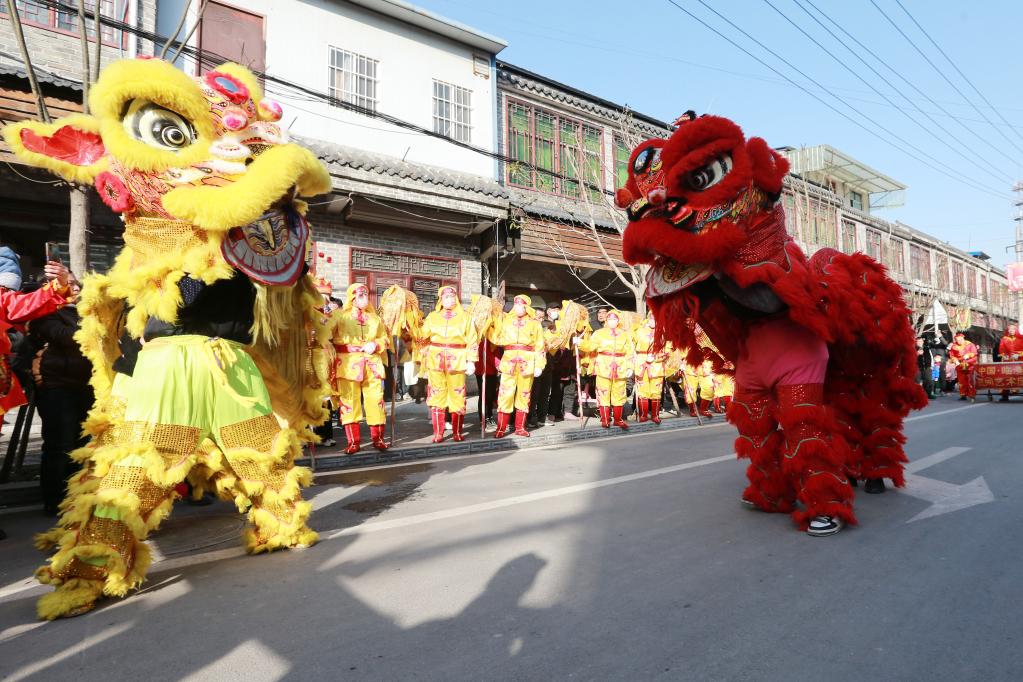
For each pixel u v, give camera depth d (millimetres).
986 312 35344
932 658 2213
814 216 23984
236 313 3371
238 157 3061
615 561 3234
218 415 3201
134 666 2205
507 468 6277
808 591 2826
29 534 4168
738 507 4418
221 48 10938
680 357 10562
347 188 11086
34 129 3064
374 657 2240
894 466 4703
